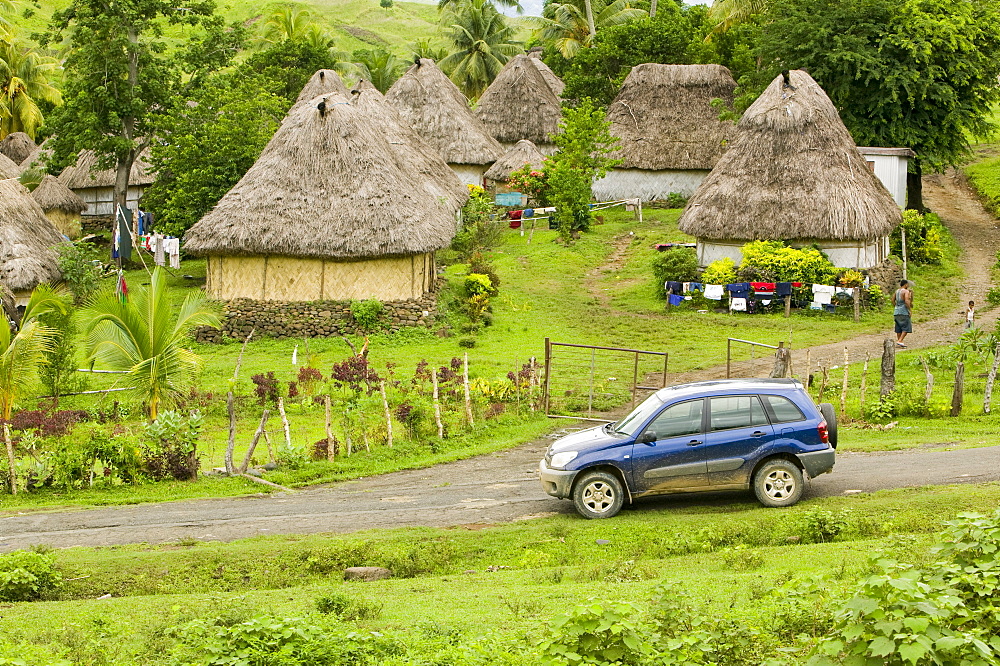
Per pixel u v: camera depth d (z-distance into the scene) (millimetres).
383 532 14969
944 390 22688
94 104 44906
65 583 13109
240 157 41250
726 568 12086
